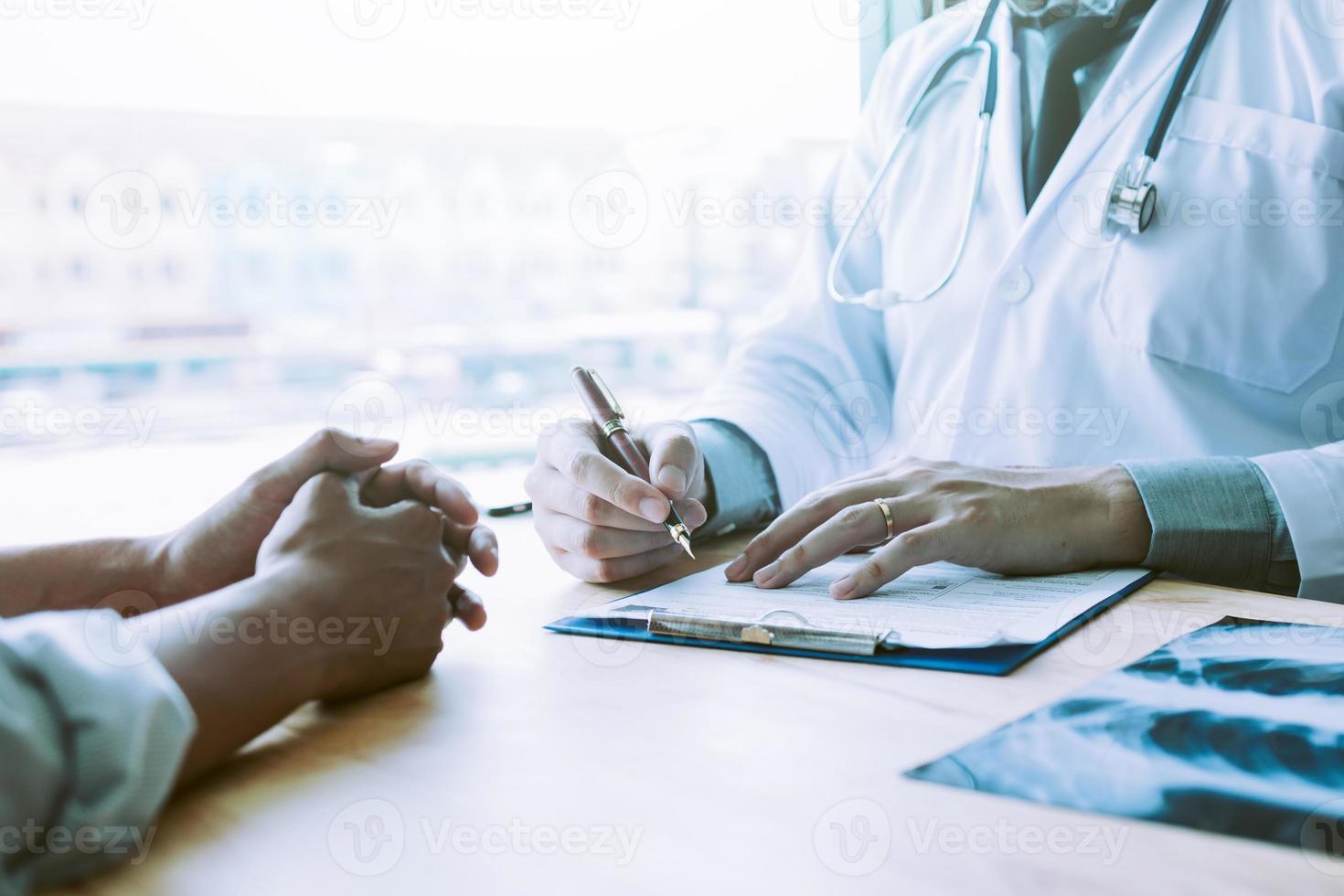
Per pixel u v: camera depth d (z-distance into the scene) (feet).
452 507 1.87
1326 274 3.10
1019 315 3.53
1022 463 3.55
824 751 1.32
